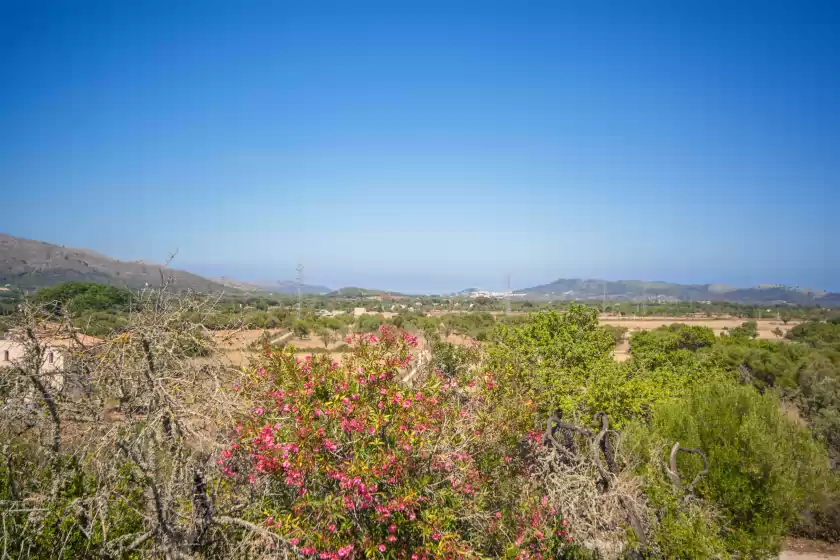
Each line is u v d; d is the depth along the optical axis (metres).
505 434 6.39
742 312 110.00
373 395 5.29
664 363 21.88
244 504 4.78
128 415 4.10
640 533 5.32
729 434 8.00
